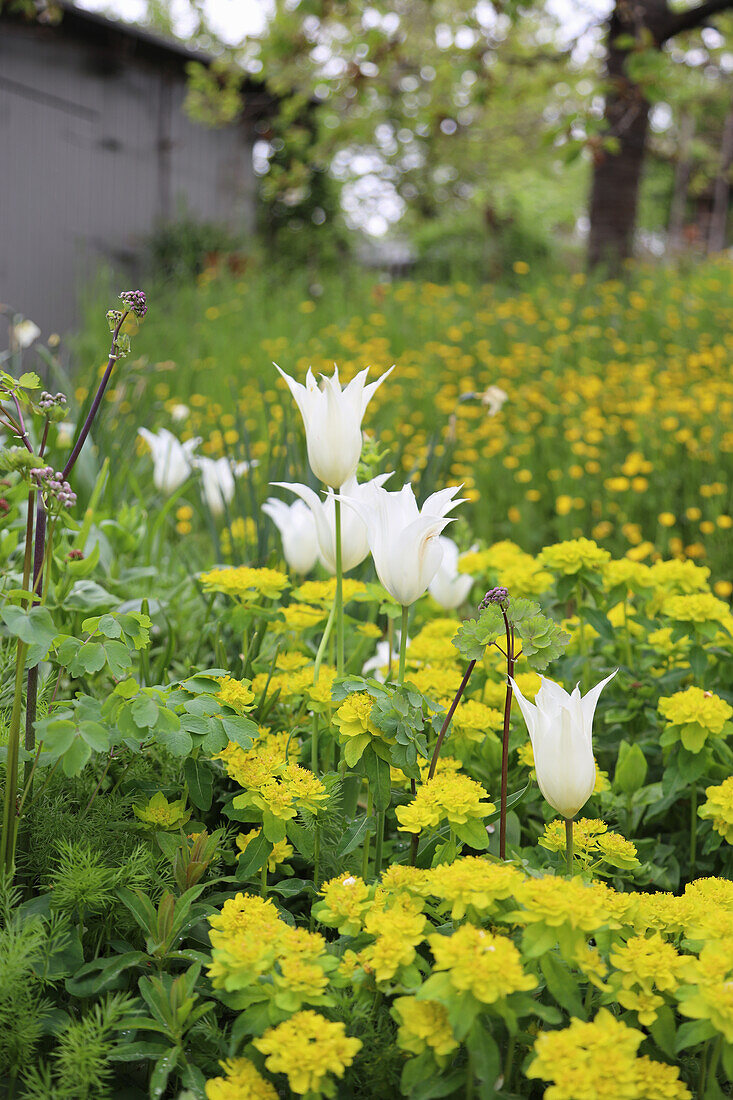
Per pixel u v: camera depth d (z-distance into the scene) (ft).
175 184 17.81
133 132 17.12
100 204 16.80
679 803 3.35
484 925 2.53
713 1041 2.51
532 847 3.05
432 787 2.69
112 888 2.63
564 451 7.61
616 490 6.74
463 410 8.18
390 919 2.45
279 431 5.06
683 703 3.03
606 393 8.35
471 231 22.11
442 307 12.04
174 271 15.89
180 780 3.01
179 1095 2.43
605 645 3.74
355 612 4.06
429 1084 2.38
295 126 18.71
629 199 13.62
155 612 3.82
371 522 2.78
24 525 3.62
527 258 21.03
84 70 16.35
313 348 10.61
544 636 2.69
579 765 2.56
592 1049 2.31
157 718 2.63
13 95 15.60
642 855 3.10
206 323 12.52
